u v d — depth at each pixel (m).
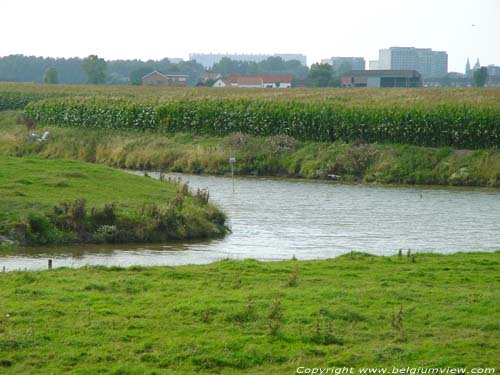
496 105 92.25
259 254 44.31
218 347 23.59
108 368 22.02
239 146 92.88
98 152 97.12
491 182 78.38
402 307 27.64
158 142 98.62
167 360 22.70
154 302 27.70
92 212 47.31
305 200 67.56
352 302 28.12
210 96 124.75
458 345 24.00
